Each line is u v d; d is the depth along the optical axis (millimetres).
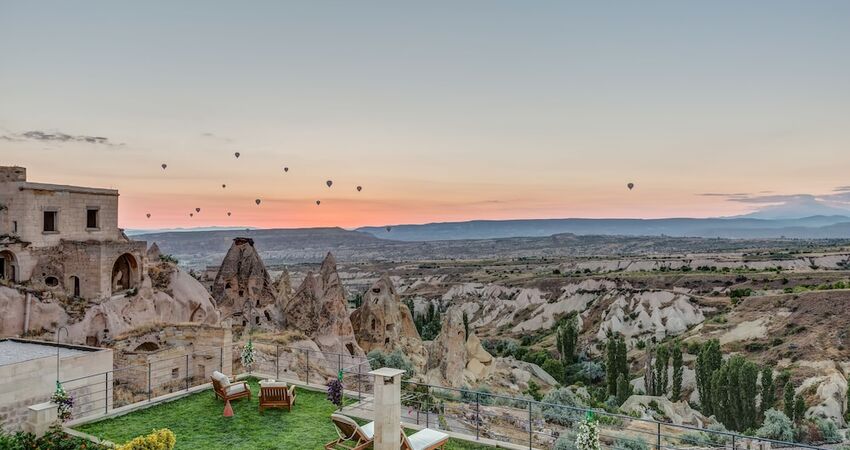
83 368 23609
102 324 37812
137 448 15367
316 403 23016
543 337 136375
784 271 175500
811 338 100125
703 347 87750
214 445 18406
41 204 39281
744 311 122375
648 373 85438
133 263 43000
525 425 34562
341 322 56406
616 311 135125
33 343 27469
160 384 29875
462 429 30234
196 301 46969
